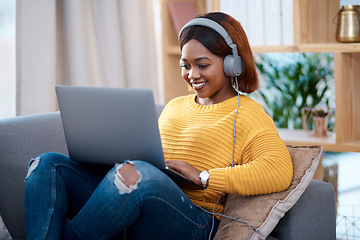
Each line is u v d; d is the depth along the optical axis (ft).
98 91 4.40
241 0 7.95
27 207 4.57
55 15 8.04
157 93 9.50
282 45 7.57
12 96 8.18
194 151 5.06
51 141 5.84
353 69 7.35
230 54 5.11
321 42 7.79
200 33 5.05
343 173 10.37
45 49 7.88
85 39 8.39
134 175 4.16
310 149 4.97
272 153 4.64
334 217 5.13
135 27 9.16
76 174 4.93
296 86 8.38
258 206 4.59
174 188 4.36
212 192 5.00
